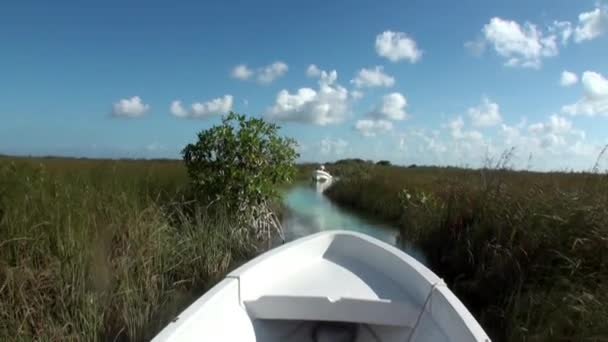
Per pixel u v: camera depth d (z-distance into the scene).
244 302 3.05
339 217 11.30
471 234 5.63
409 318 2.97
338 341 3.05
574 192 4.92
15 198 4.26
